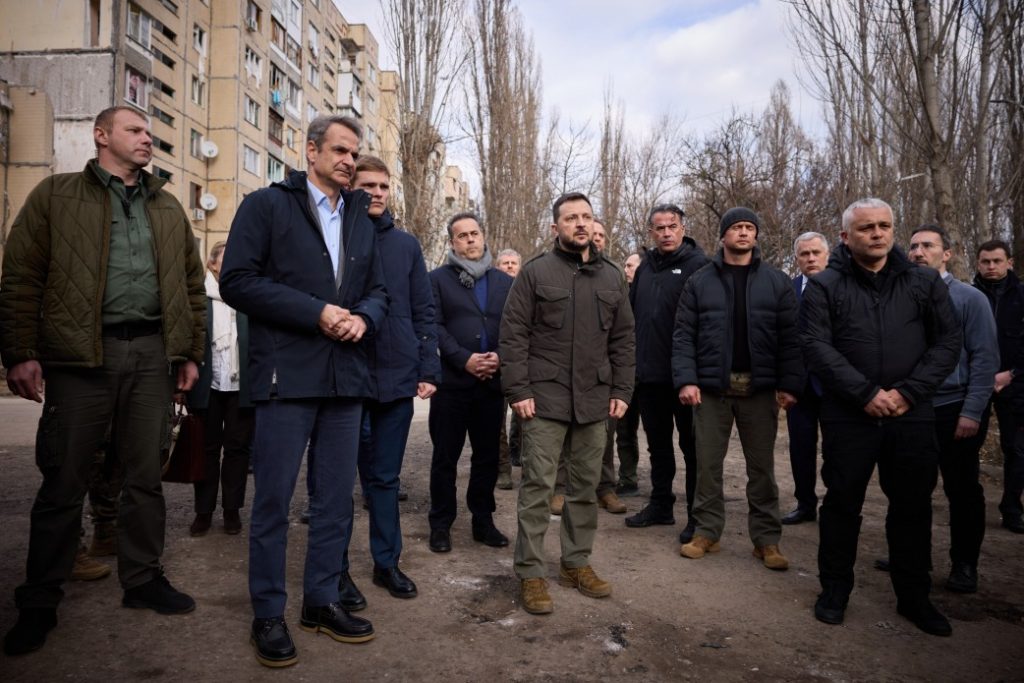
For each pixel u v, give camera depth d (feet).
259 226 8.67
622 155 78.07
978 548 11.71
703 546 13.24
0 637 8.71
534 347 11.16
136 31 74.79
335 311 8.57
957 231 28.63
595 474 11.31
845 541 10.37
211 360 13.29
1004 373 15.37
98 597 10.20
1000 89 35.94
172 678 7.91
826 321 10.55
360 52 134.00
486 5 60.49
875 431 10.18
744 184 51.19
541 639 9.38
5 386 42.93
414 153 58.70
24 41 70.85
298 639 9.11
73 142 70.44
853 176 49.08
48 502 8.82
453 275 14.32
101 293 9.05
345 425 9.27
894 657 9.09
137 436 9.65
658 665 8.71
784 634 9.78
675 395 15.19
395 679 8.10
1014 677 8.58
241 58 91.09
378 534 10.98
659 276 15.44
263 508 8.61
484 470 13.76
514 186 63.05
